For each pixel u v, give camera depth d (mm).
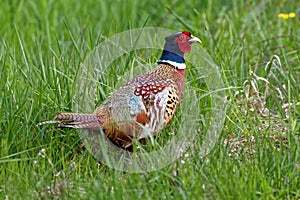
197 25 17891
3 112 12352
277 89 13969
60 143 12297
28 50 16719
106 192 10789
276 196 11016
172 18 18781
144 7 19406
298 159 11688
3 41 15344
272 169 11367
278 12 18188
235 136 12836
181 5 19516
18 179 11156
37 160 11602
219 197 10609
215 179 10922
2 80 13109
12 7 19594
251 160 11711
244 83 13789
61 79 13398
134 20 18781
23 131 12117
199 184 10758
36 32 18125
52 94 13070
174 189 10797
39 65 14375
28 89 13203
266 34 17109
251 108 13945
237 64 15422
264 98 13766
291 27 17188
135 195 10602
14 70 13383
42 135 12273
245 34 16859
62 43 16141
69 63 14172
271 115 13922
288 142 12305
